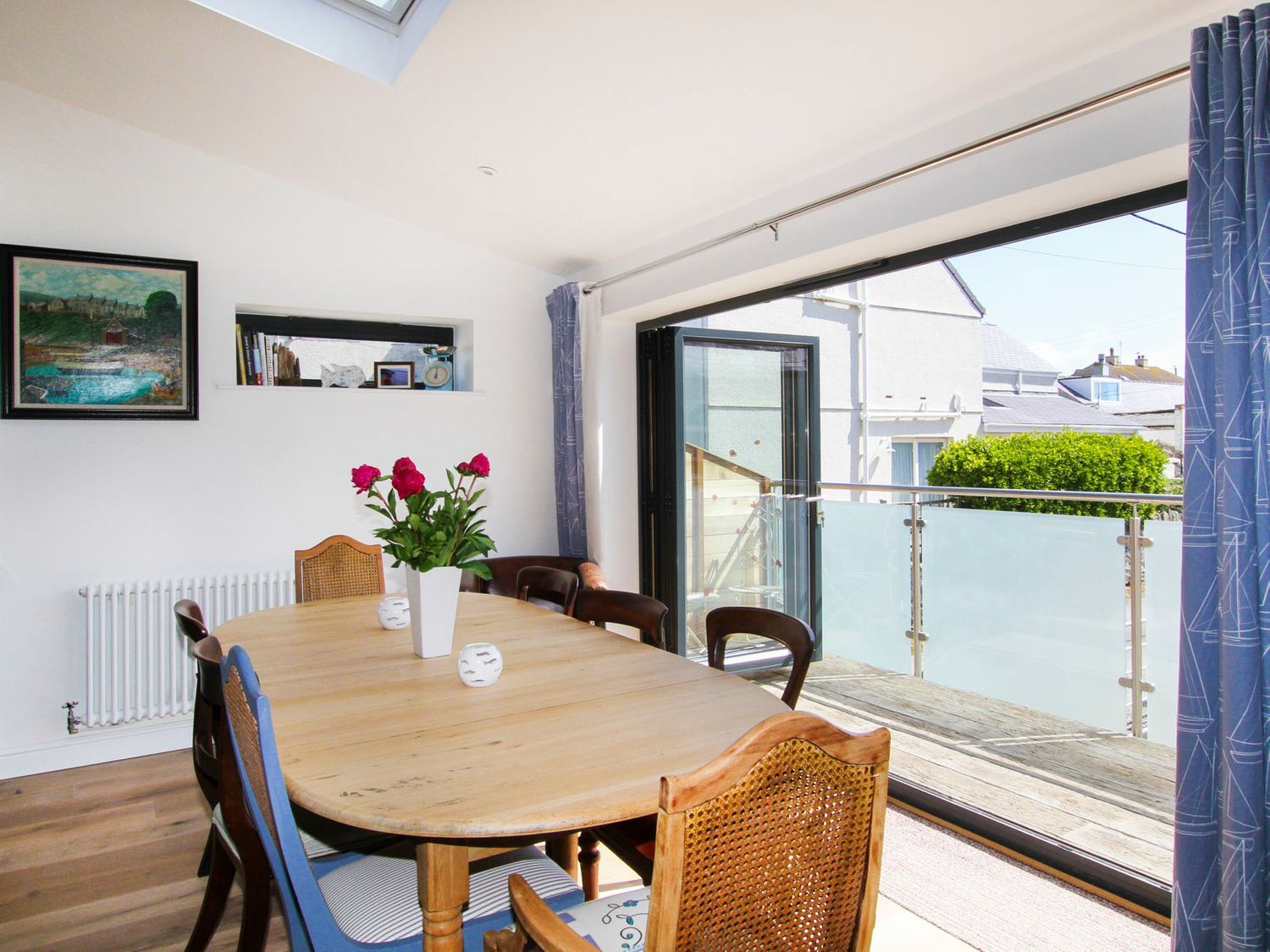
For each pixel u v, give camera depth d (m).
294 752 1.34
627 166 2.82
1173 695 2.59
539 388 4.27
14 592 3.16
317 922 1.19
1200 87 1.52
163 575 3.40
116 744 3.31
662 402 4.01
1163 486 4.23
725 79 2.14
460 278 4.05
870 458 5.63
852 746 1.00
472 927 1.36
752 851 0.95
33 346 3.16
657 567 4.08
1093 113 1.83
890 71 1.97
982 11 1.70
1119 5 1.63
